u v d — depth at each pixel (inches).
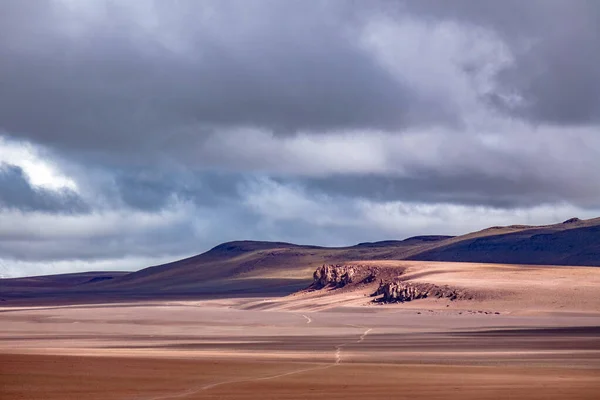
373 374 4419.3
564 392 3718.0
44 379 4015.8
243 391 3769.7
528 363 5339.6
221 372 4441.4
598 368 4918.8
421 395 3627.0
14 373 4168.3
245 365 4830.2
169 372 4365.2
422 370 4655.5
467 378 4254.4
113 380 4037.9
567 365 5187.0
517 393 3688.5
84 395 3636.8
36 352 5851.4
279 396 3612.2
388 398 3550.7
